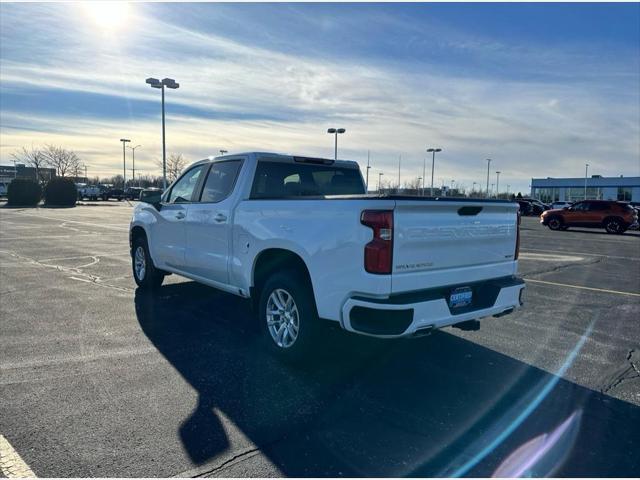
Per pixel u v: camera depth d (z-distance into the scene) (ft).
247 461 9.71
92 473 9.17
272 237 15.12
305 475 9.27
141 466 9.43
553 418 11.80
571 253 48.39
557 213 88.69
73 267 32.45
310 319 14.19
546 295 26.27
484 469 9.60
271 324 15.72
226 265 17.66
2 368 14.23
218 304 22.38
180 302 22.67
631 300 25.07
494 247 15.17
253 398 12.59
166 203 22.58
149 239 23.86
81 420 11.18
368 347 16.79
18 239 50.26
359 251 12.46
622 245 57.77
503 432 11.08
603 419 11.78
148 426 10.98
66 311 20.77
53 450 9.92
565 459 10.00
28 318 19.60
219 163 19.17
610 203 82.99
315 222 13.70
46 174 262.06
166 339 17.21
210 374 14.12
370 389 13.34
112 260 35.81
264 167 17.83
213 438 10.55
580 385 13.83
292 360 14.75
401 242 12.36
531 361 15.71
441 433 11.00
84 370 14.20
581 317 21.40
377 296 12.23
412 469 9.55
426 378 14.20
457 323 14.47
